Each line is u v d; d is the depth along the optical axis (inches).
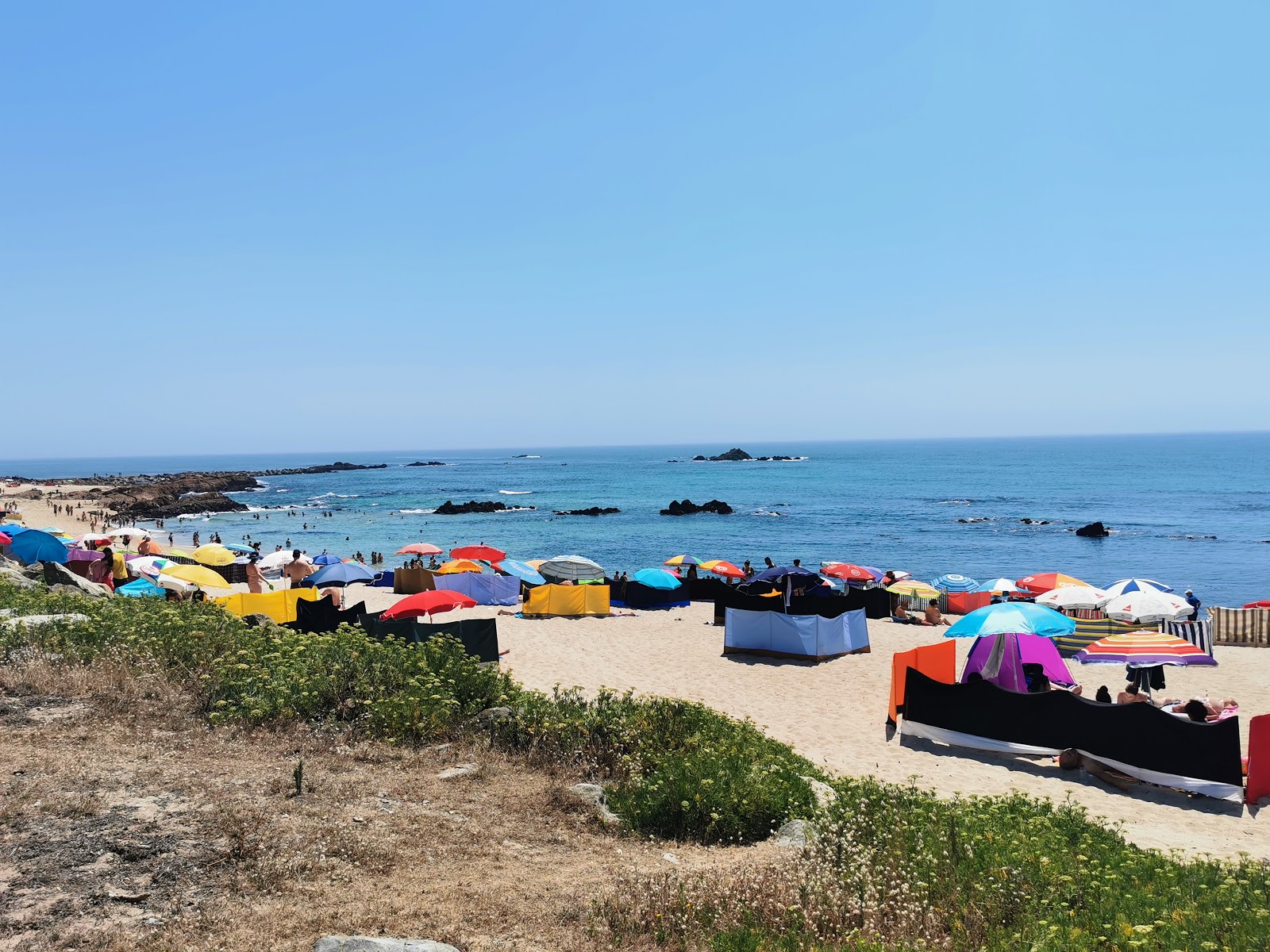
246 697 393.1
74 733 340.8
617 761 390.3
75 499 4372.5
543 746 401.4
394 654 488.7
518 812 321.1
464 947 209.5
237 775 314.3
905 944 230.2
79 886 220.8
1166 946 231.3
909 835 320.8
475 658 496.1
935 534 2687.0
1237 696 689.6
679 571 1583.4
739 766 374.3
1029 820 366.3
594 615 1077.1
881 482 5521.7
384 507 4308.6
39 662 414.9
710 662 812.0
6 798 269.7
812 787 381.1
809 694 695.1
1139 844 392.8
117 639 472.4
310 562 1320.1
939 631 973.8
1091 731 507.8
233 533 3002.0
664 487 5398.6
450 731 414.9
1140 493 4350.4
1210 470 6530.5
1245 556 2137.1
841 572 1208.8
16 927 199.2
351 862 254.2
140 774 302.2
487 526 3149.6
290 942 203.0
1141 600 740.7
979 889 269.6
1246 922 252.4
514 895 244.2
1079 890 276.5
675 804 331.6
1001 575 1879.9
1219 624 909.2
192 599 828.0
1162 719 482.0
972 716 554.6
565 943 217.8
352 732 393.1
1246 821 435.2
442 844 277.1
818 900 253.3
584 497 4623.5
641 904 241.1
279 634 555.2
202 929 205.9
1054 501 3959.2
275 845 256.4
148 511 3841.0
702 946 223.9
